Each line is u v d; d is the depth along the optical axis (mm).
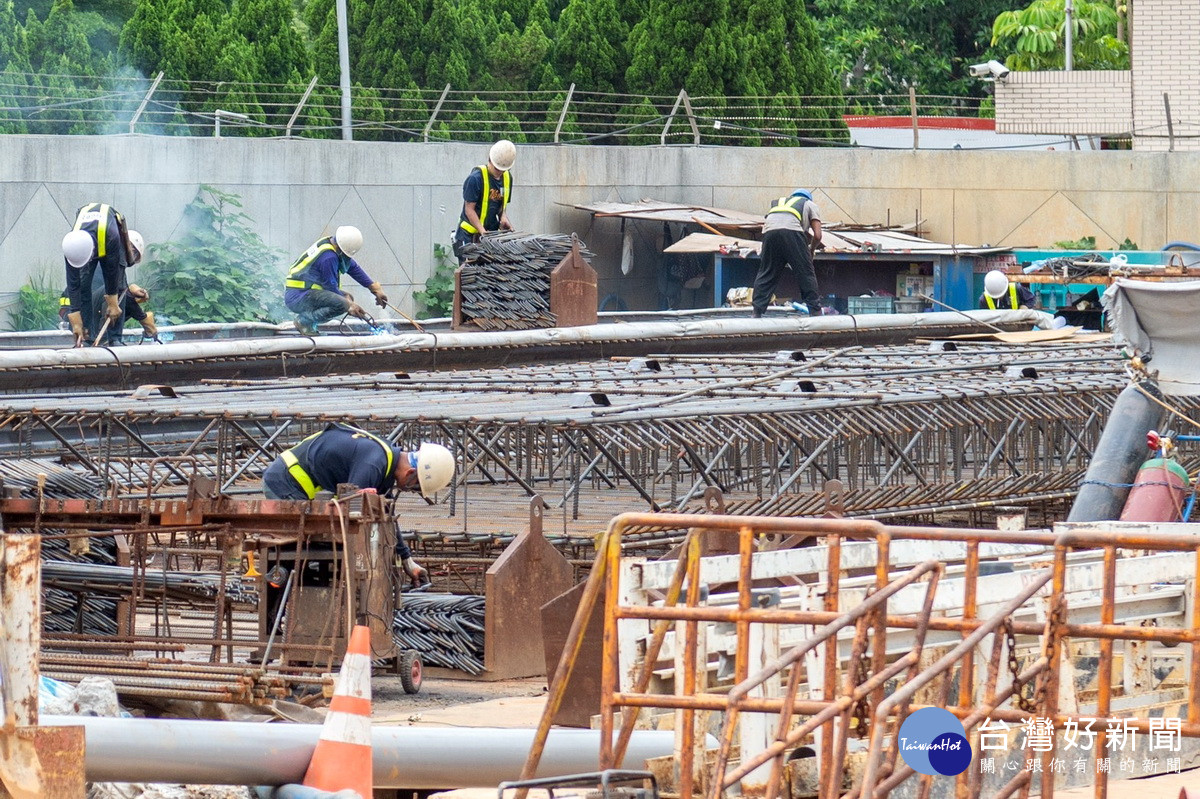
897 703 19672
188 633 41281
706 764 25828
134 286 69688
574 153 125688
